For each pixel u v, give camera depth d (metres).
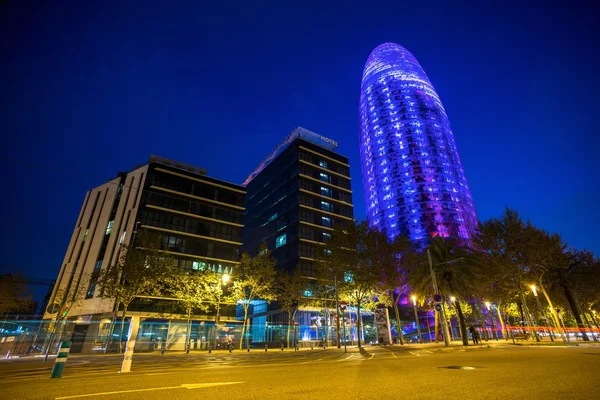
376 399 5.48
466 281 40.72
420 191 154.88
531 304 63.16
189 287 47.50
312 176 87.75
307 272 73.94
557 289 50.72
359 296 44.19
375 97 197.00
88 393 6.49
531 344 31.39
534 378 7.27
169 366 15.30
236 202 71.69
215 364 16.47
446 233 141.38
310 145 91.62
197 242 63.94
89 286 56.75
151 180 63.25
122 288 42.03
